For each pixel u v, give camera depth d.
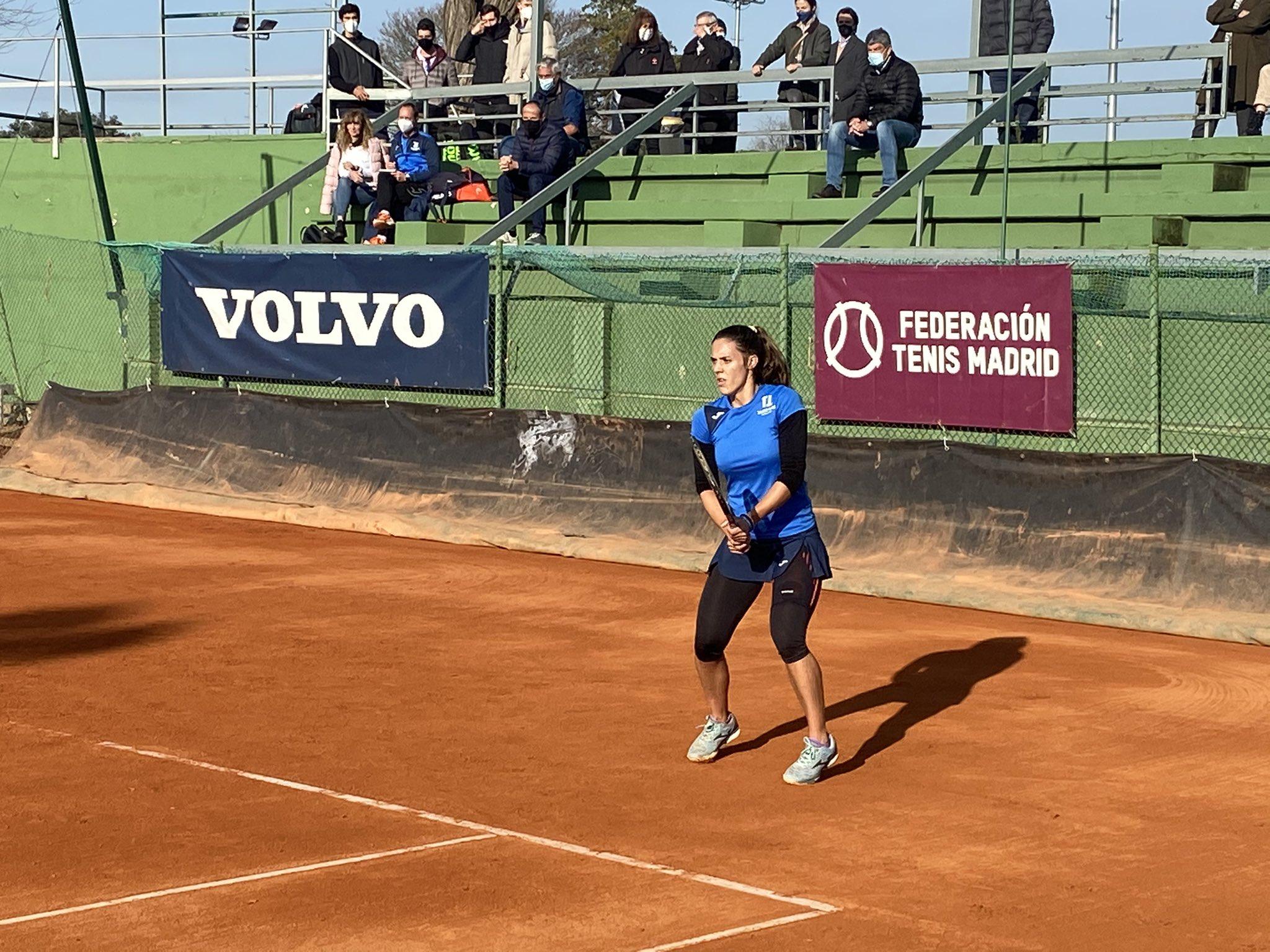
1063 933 5.52
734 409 7.31
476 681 9.48
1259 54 18.14
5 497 17.73
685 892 5.87
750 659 10.08
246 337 17.97
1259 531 11.27
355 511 15.91
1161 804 7.09
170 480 17.55
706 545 13.90
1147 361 13.04
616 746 8.04
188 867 6.11
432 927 5.49
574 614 11.65
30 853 6.27
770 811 6.93
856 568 12.84
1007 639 10.83
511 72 23.58
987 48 20.23
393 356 16.77
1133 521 11.80
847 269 13.88
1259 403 13.18
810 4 20.86
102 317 22.97
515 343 16.92
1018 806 7.04
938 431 13.58
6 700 8.90
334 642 10.58
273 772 7.50
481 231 21.77
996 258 15.58
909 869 6.18
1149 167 18.45
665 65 22.98
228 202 23.94
